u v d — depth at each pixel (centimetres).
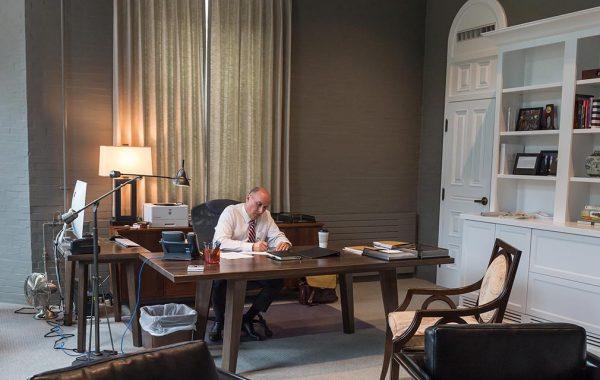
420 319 271
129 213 472
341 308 437
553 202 448
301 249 373
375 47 583
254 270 302
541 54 460
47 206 452
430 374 201
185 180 346
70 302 400
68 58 452
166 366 172
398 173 605
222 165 505
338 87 568
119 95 465
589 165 396
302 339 391
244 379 185
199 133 494
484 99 527
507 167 464
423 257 346
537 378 203
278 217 509
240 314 315
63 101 452
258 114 516
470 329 200
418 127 612
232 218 392
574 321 375
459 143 555
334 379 319
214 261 319
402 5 594
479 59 532
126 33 463
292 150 551
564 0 455
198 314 346
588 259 365
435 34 589
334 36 562
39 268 452
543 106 455
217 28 495
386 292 363
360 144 583
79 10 453
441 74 582
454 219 562
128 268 362
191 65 486
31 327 397
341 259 341
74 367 159
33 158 445
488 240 441
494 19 515
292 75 545
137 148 441
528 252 406
